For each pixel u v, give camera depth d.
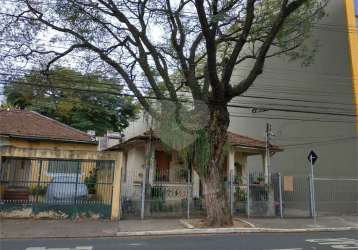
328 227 16.92
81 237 13.30
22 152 16.92
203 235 14.15
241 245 11.56
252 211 20.09
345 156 24.92
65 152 17.34
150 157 20.42
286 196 22.42
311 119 28.14
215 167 15.98
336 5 26.58
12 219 16.31
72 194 17.17
